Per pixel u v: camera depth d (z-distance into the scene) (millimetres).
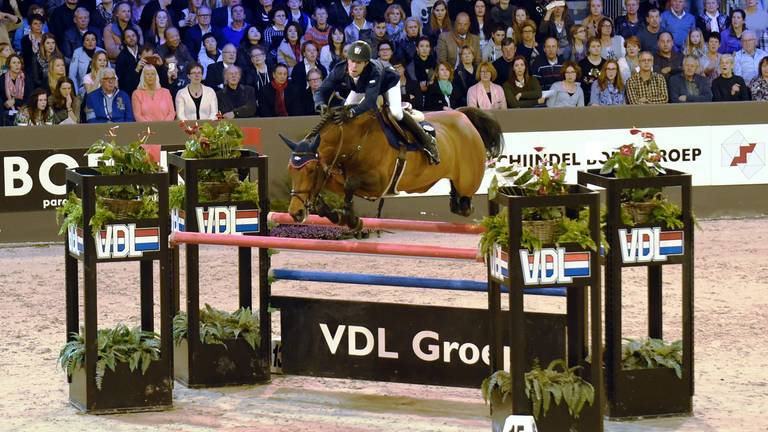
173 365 11555
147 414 10492
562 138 19750
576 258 9305
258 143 18578
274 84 19875
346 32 20688
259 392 11266
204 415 10461
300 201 10273
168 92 19359
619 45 21281
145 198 10547
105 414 10469
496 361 9953
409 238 19219
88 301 10367
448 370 10820
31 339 13172
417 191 11430
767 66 21516
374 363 11078
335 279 11258
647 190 10242
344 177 10711
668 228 10203
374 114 10602
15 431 9922
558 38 21188
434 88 20344
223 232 11359
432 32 20844
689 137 20141
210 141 11391
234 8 20109
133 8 20109
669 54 21328
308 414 10492
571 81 20594
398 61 20484
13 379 11617
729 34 22109
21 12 19797
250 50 19984
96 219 10242
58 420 10273
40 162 18406
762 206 20578
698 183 20297
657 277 10672
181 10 20297
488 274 9992
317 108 10898
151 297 11195
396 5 20844
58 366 12062
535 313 10445
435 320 10812
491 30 20859
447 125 11500
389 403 10898
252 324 11523
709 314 14219
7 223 18438
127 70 19438
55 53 19172
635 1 21578
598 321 9484
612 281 10164
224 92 19578
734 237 18953
